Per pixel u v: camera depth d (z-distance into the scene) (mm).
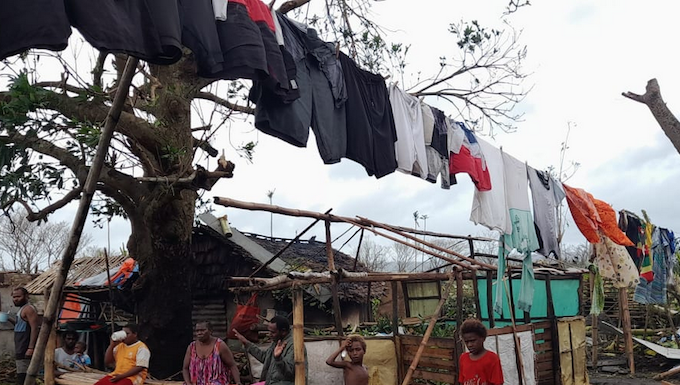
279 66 5035
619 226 12594
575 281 11617
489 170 8211
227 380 6637
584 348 11070
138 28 3480
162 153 7965
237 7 4574
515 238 8586
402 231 8398
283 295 10859
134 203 8773
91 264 12961
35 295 13641
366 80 6566
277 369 6246
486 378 5035
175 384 7703
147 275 8930
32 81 6133
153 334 8844
